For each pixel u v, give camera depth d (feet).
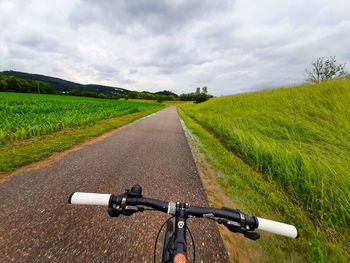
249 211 9.14
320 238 7.18
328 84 35.73
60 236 6.48
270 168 14.29
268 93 52.08
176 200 9.98
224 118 38.65
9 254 5.60
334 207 8.84
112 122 38.93
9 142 18.65
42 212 7.80
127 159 16.03
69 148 18.07
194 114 69.87
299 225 7.98
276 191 11.32
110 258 5.74
